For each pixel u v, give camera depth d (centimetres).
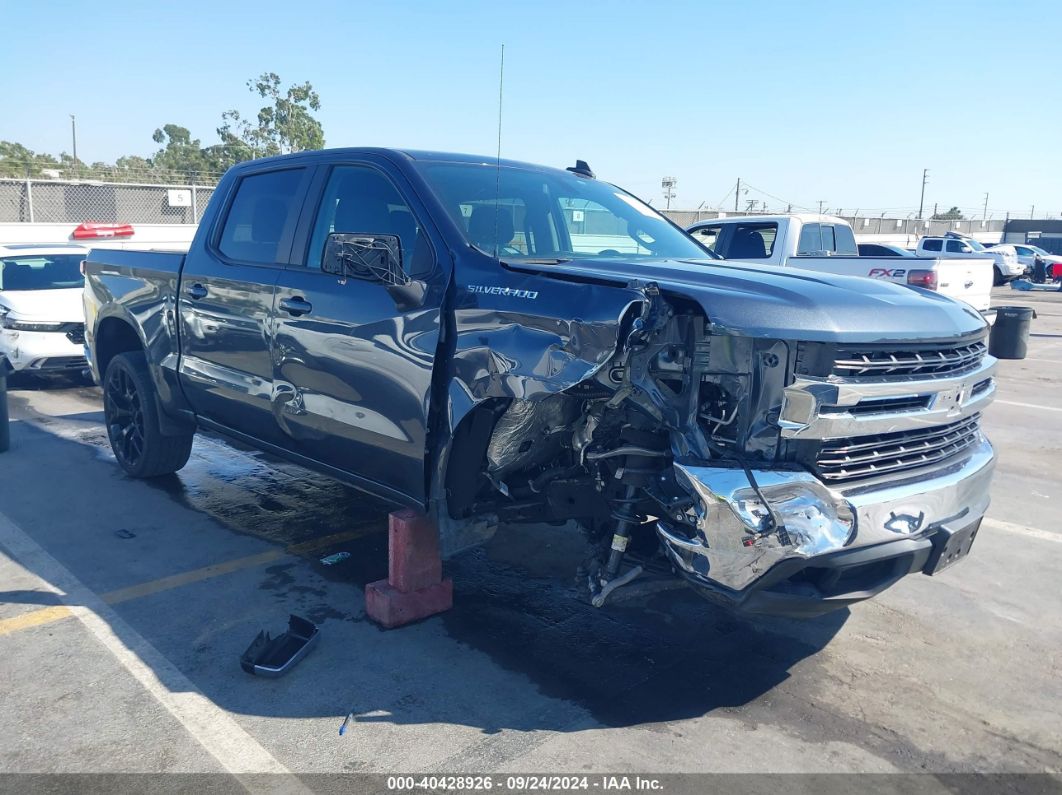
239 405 503
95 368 674
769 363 321
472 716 348
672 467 331
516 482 405
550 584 479
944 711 362
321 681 371
